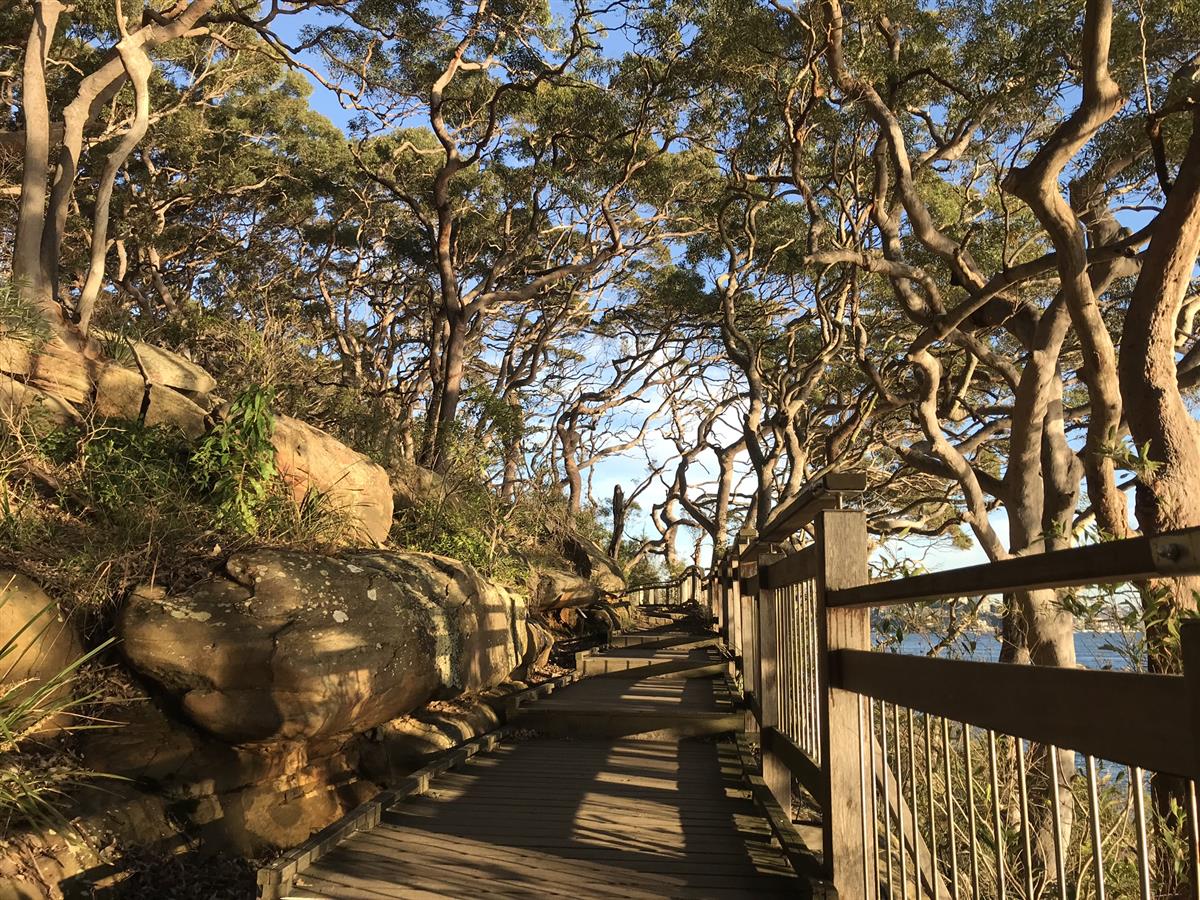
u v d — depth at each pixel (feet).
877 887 9.53
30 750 13.97
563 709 22.06
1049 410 35.55
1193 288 39.42
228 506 19.66
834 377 66.44
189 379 25.49
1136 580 4.68
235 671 15.79
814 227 45.03
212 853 14.34
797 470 58.95
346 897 10.23
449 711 22.31
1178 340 36.94
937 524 60.75
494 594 26.76
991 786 6.43
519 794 15.43
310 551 20.15
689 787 16.14
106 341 24.64
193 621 16.11
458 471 37.24
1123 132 32.48
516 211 73.56
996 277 31.65
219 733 15.66
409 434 39.22
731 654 31.78
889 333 61.16
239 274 75.31
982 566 6.13
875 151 38.01
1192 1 28.81
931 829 7.51
